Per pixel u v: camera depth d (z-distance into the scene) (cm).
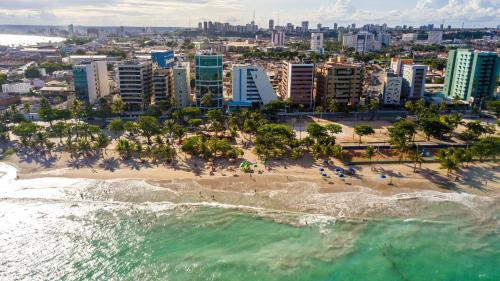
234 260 9925
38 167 15475
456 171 14925
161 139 17512
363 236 10850
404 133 17538
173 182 13962
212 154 16050
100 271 9650
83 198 12988
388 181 14000
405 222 11494
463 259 9994
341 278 9319
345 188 13450
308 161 15888
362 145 17588
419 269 9650
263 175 14450
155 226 11400
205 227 11306
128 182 14012
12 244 10688
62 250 10438
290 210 12112
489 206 12344
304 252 10212
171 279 9319
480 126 18788
